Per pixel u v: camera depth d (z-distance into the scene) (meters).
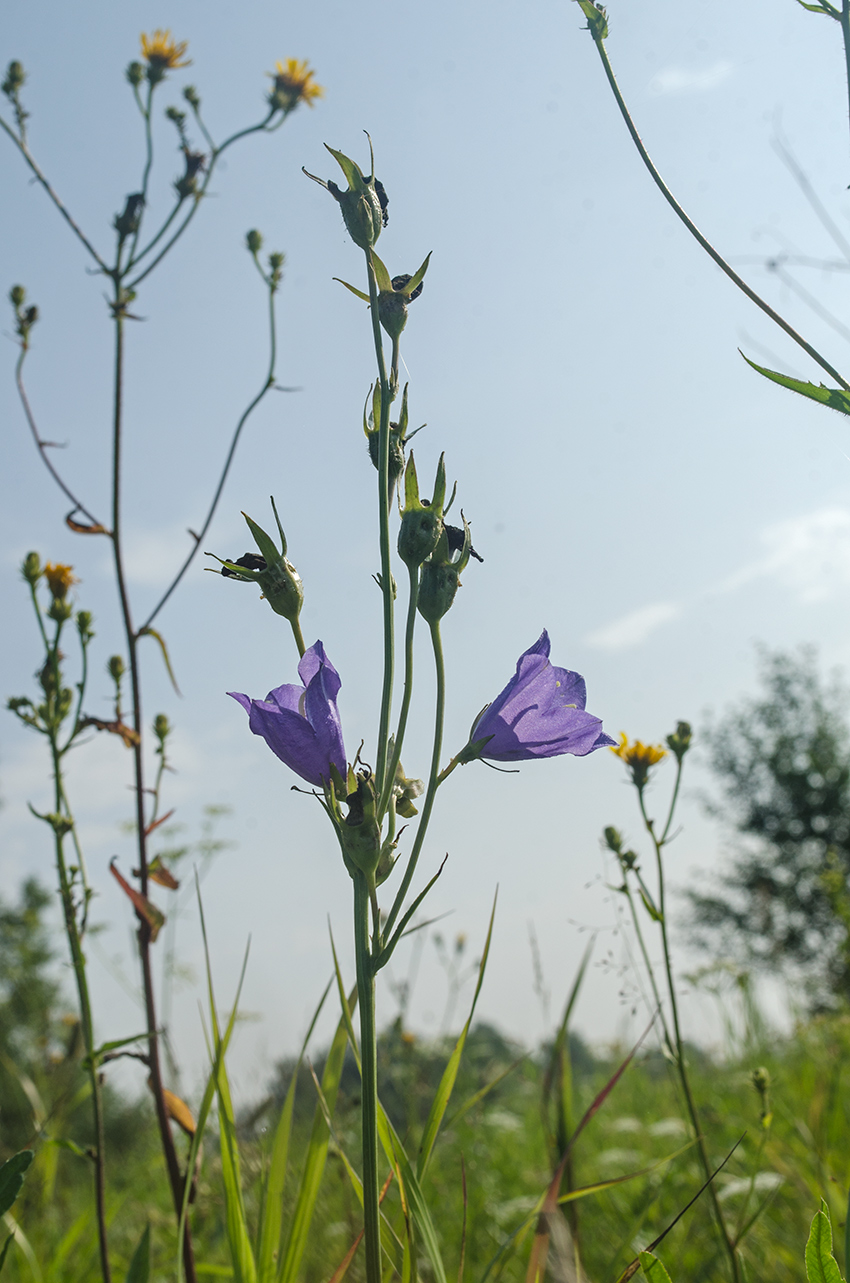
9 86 0.67
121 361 0.65
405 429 0.40
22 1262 0.68
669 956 0.54
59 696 0.55
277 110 0.74
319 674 0.38
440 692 0.38
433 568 0.39
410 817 0.40
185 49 0.71
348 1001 0.47
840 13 0.41
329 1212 0.66
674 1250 0.62
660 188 0.43
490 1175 0.81
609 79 0.44
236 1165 0.46
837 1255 0.43
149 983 0.57
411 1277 0.40
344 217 0.40
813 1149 0.69
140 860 0.59
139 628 0.61
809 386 0.40
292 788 0.38
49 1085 0.92
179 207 0.68
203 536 0.64
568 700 0.41
